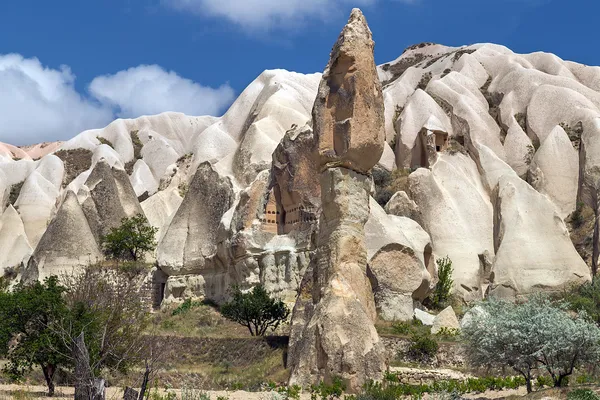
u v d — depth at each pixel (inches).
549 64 2716.5
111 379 1001.5
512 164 2327.8
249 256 1647.4
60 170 2945.4
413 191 2123.5
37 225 2598.4
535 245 1879.9
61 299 1067.9
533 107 2438.5
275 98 2346.2
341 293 1068.5
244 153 2006.6
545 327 925.8
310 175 1624.0
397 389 964.0
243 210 1688.0
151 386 919.7
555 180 2194.9
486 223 2074.3
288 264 1598.2
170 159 3088.1
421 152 2373.3
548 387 941.8
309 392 1011.3
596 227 1923.0
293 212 1646.2
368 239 1565.0
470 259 1975.9
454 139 2409.0
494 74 2738.7
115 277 1658.5
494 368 1080.8
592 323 987.9
